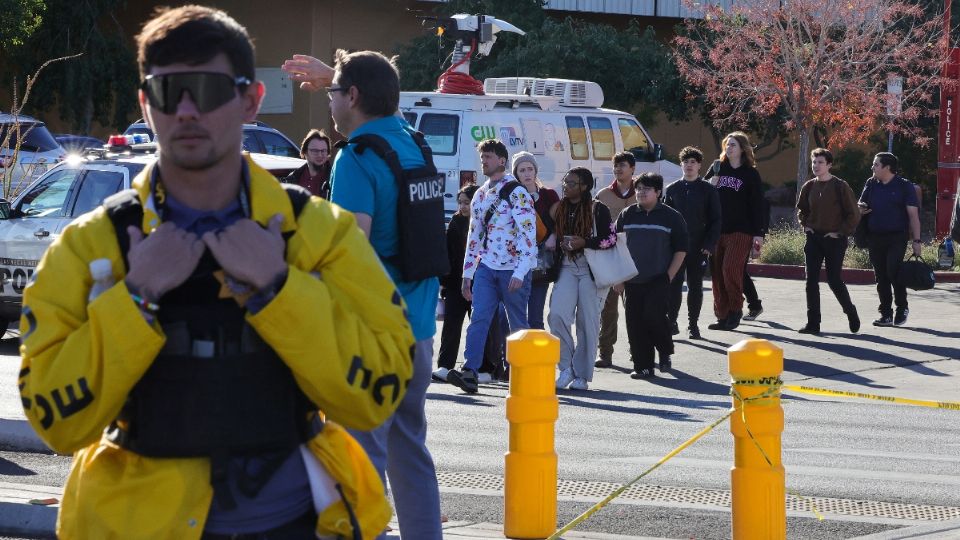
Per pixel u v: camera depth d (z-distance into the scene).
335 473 4.62
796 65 49.06
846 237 25.48
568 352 19.59
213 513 4.42
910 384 20.48
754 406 9.36
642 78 54.53
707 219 24.62
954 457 14.34
